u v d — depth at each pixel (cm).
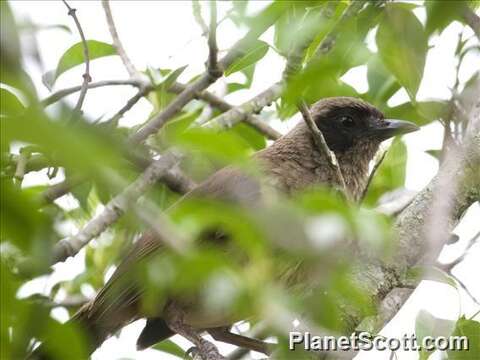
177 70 1191
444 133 1105
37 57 520
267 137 1366
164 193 1314
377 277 878
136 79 1188
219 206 636
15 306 583
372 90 1317
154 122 1106
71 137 467
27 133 457
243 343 1199
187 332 1149
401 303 958
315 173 1203
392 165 1327
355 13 1006
